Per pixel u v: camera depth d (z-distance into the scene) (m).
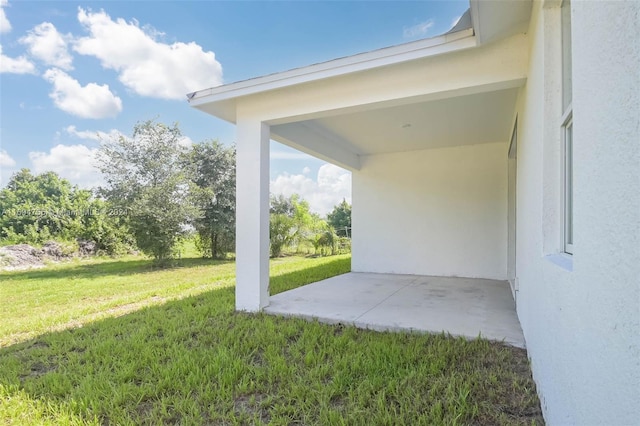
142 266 12.13
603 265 1.04
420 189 7.88
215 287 7.09
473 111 5.14
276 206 17.98
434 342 3.24
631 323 0.85
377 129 6.18
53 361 3.16
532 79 2.70
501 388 2.36
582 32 1.27
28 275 10.10
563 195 2.02
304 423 2.07
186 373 2.75
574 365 1.36
